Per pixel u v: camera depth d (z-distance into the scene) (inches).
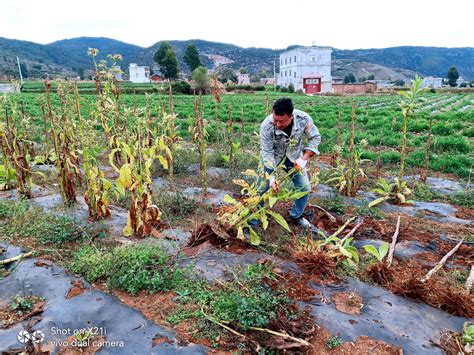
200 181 263.0
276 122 153.5
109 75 211.2
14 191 230.5
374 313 121.7
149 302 126.6
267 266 142.2
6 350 104.1
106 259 142.3
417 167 335.3
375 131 508.4
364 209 214.7
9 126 215.8
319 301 127.2
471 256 166.2
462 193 249.9
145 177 170.1
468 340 110.1
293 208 186.2
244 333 111.3
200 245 160.2
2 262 144.3
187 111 764.6
